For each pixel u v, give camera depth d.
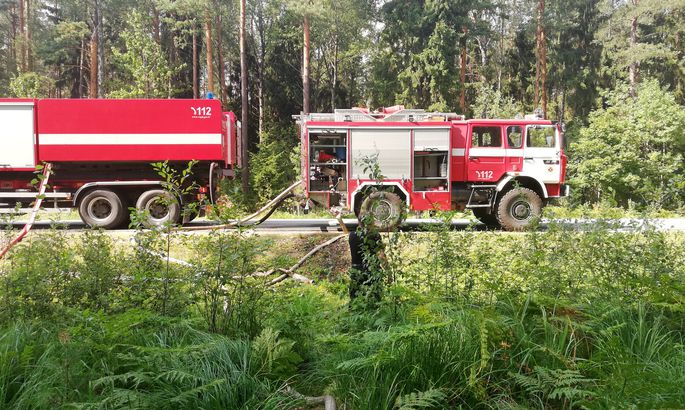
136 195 13.42
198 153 13.09
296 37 39.38
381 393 3.34
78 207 13.16
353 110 13.84
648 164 28.09
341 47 41.69
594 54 43.00
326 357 4.05
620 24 44.94
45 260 4.58
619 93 32.03
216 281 4.52
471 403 3.35
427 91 35.81
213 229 4.74
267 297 4.74
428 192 13.70
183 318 4.30
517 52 47.19
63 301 4.45
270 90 42.19
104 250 4.88
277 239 9.26
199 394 3.40
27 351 3.44
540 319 4.00
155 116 13.00
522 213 13.64
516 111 34.16
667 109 29.20
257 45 42.12
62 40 38.75
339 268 7.93
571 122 40.00
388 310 4.45
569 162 30.77
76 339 3.59
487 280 4.75
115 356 3.52
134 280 4.48
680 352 3.68
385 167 13.61
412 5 35.50
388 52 37.09
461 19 34.72
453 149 13.93
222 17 35.78
